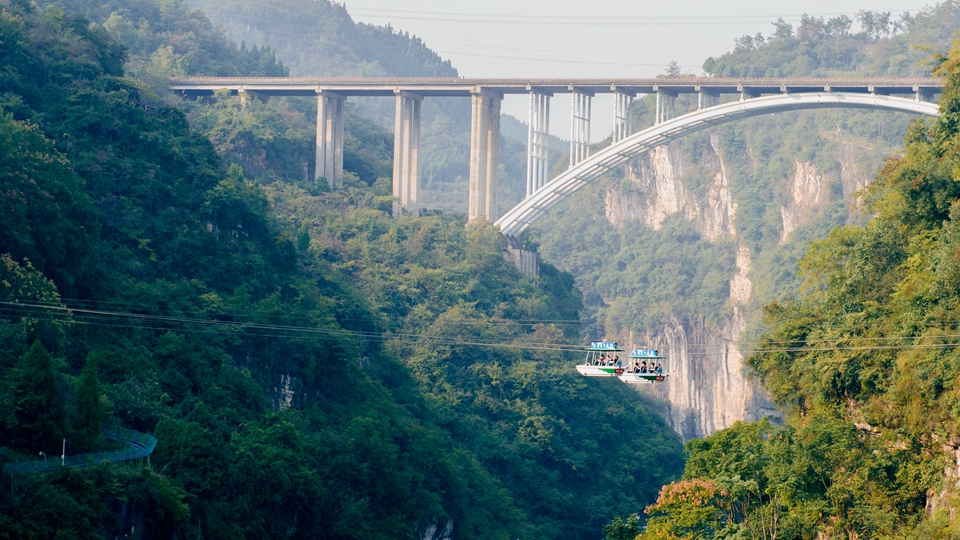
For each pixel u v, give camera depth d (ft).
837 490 531.50
